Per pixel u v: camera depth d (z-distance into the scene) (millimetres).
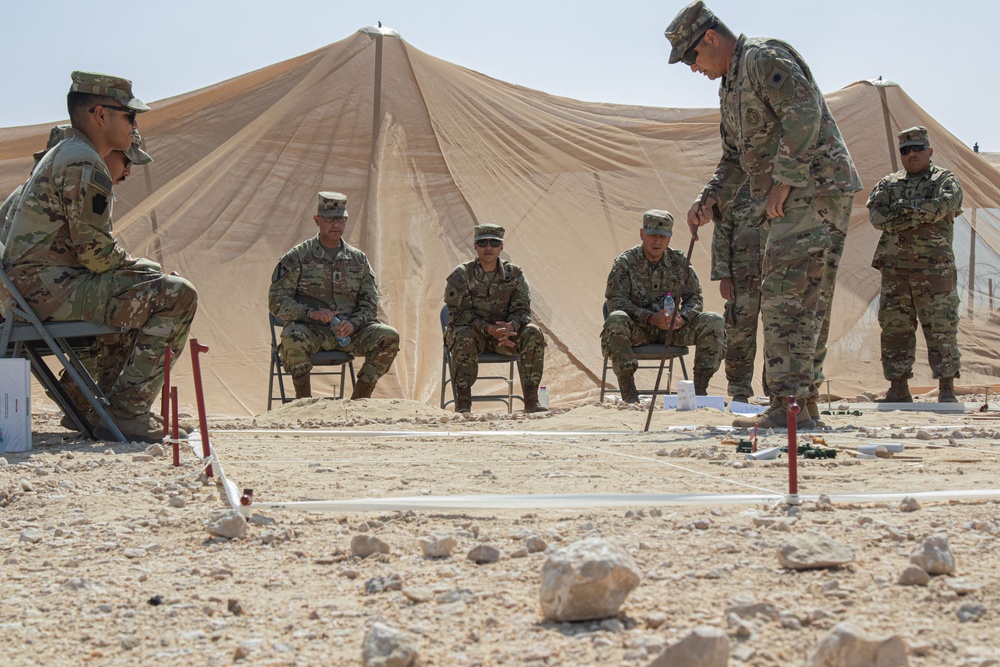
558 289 14289
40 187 5109
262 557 2496
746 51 5715
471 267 9562
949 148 16844
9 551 2645
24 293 5133
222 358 12875
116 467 4164
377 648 1610
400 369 13062
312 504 3090
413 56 16219
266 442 5746
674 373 13664
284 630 1896
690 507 3107
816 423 6246
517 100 16344
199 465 4207
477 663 1651
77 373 5254
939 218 9867
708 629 1505
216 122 15219
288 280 9406
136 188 14508
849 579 2074
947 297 10000
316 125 15297
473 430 6773
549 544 2514
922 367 14906
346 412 8070
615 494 3297
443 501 3139
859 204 15992
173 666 1719
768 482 3715
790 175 5535
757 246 8445
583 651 1684
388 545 2492
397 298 13797
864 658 1477
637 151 16016
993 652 1614
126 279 5277
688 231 15414
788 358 5898
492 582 2154
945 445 5230
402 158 15219
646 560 2299
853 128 16547
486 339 9539
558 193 15367
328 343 9344
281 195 14656
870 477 3859
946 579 2035
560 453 4961
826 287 6059
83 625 1955
